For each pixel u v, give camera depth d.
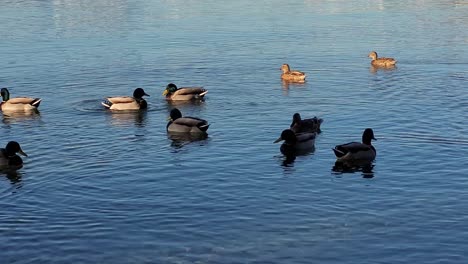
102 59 56.47
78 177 30.03
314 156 32.53
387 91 45.16
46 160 32.47
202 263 22.17
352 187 28.47
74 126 38.47
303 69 52.56
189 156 32.75
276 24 73.31
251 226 24.86
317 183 28.98
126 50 59.97
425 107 40.81
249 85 47.62
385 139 34.88
